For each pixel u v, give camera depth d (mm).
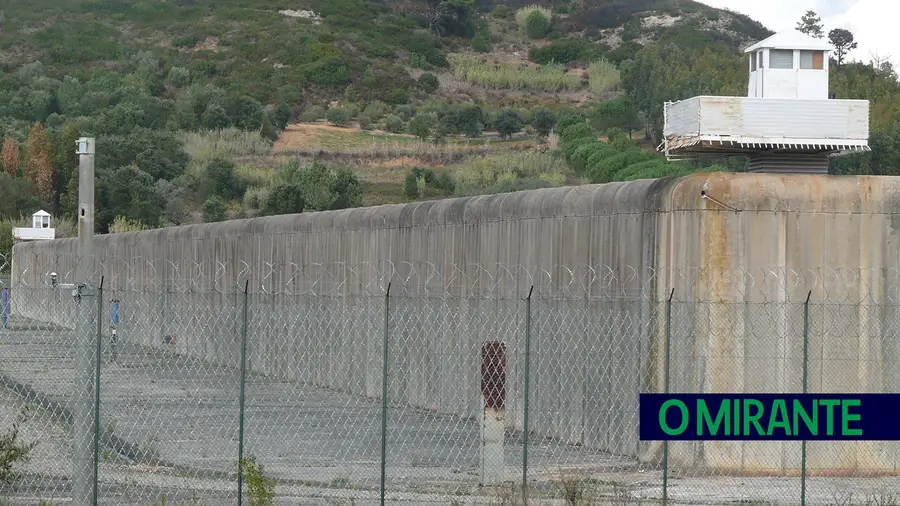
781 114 56312
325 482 45688
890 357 50906
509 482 45125
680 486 46406
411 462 50094
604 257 54250
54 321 62625
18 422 51594
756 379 50094
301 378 76812
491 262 61500
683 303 48438
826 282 50625
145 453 50562
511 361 59156
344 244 74625
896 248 51156
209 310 84625
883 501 43625
